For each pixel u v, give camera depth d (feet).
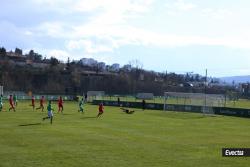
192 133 104.68
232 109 188.34
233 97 423.23
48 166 57.52
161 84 552.41
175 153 71.36
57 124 118.01
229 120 157.58
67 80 491.72
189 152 72.84
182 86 579.07
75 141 83.05
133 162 61.98
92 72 591.78
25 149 71.56
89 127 112.06
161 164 61.16
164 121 143.54
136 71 571.69
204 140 90.58
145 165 59.98
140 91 532.73
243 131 112.78
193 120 153.38
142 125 123.85
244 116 182.09
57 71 497.46
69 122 125.90
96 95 361.92
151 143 83.20
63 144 78.54
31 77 470.39
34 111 173.88
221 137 97.04
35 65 595.47
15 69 488.44
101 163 60.49
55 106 229.86
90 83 513.45
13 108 174.19
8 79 440.04
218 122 146.10
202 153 71.97
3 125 111.65
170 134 100.89
